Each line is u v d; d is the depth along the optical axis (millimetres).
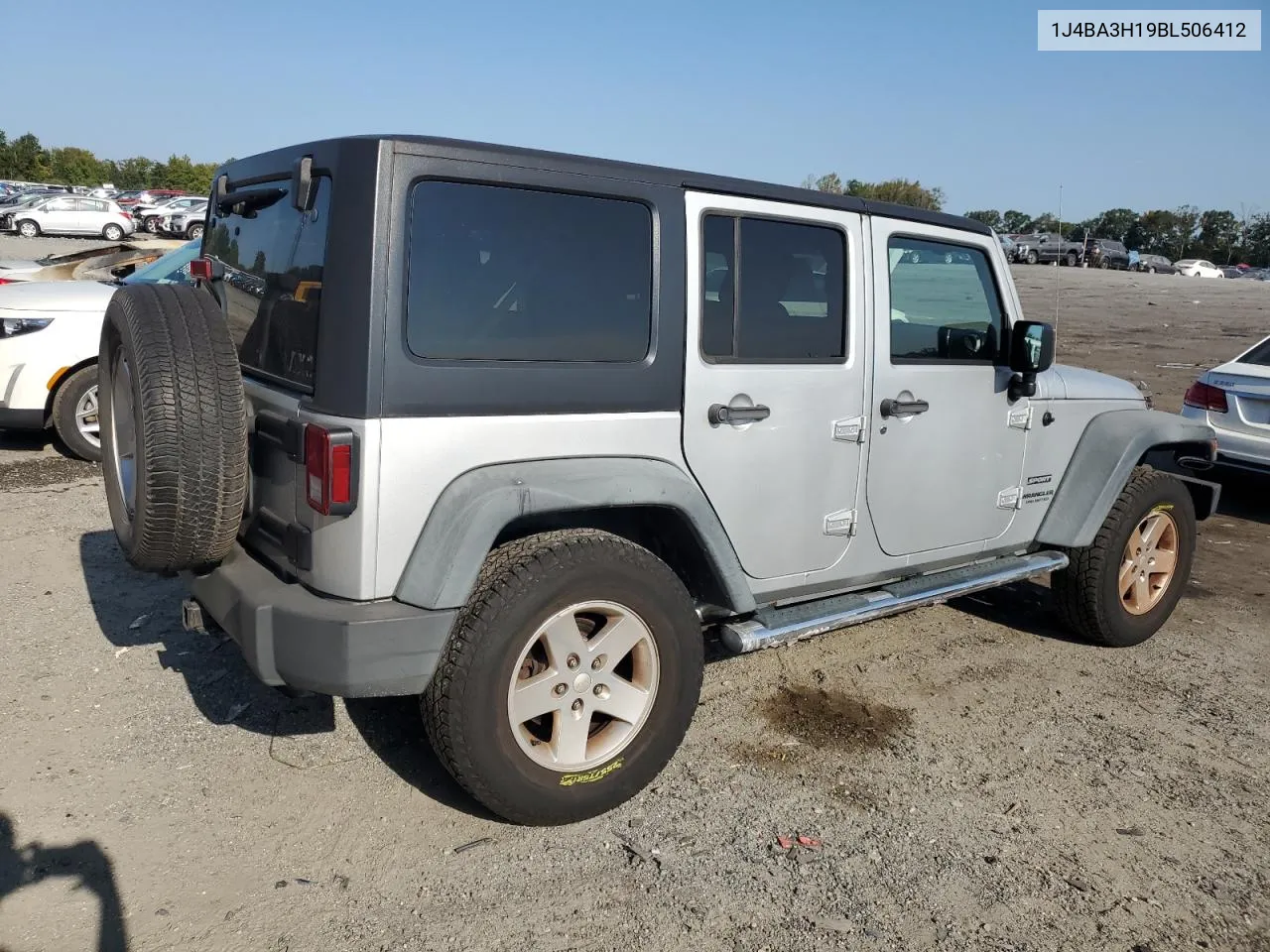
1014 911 2998
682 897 2977
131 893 2869
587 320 3211
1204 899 3100
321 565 2947
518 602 2992
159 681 4160
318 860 3070
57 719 3822
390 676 2898
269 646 2947
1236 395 7945
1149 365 15828
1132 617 5090
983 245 4418
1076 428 4910
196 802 3336
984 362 4449
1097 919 2980
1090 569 4895
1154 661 5016
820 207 3779
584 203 3189
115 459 3484
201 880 2949
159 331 3023
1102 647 5164
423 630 2908
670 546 3648
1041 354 4309
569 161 3146
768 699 4324
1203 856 3334
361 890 2941
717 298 3527
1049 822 3484
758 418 3613
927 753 3928
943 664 4824
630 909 2912
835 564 4031
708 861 3156
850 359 3896
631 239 3293
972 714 4293
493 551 3154
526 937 2775
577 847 3197
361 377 2809
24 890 2859
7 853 3014
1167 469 8359
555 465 3146
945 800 3588
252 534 3389
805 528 3873
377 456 2842
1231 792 3752
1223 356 17125
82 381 7504
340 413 2842
